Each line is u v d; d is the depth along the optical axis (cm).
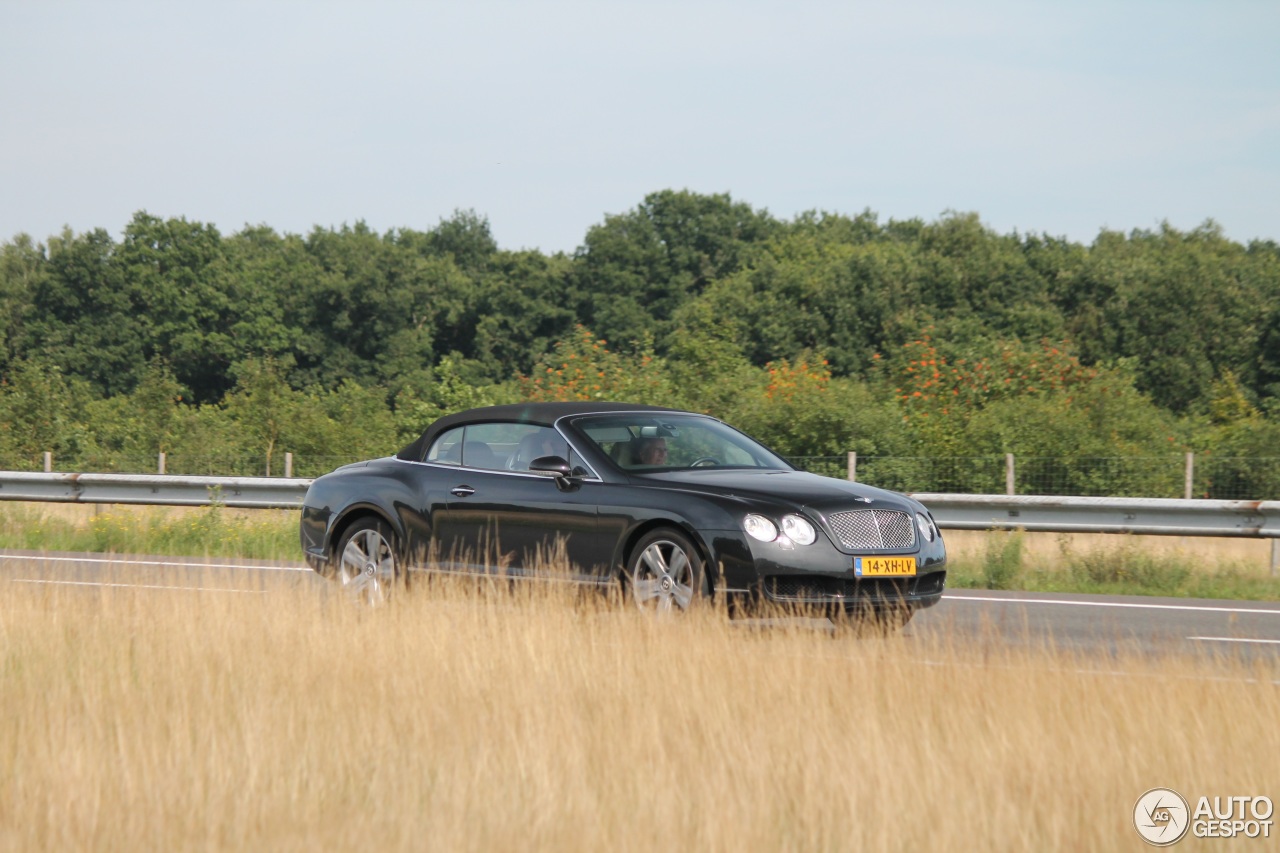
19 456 7500
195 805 1092
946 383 6050
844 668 1548
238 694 1491
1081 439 5297
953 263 14950
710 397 5881
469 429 2405
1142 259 15012
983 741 1249
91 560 3544
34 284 19575
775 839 1011
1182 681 1480
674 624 1798
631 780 1145
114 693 1491
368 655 1692
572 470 2216
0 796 1133
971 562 3325
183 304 19312
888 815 1044
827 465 5247
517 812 1078
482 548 2280
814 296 14800
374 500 2434
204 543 3966
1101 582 3209
